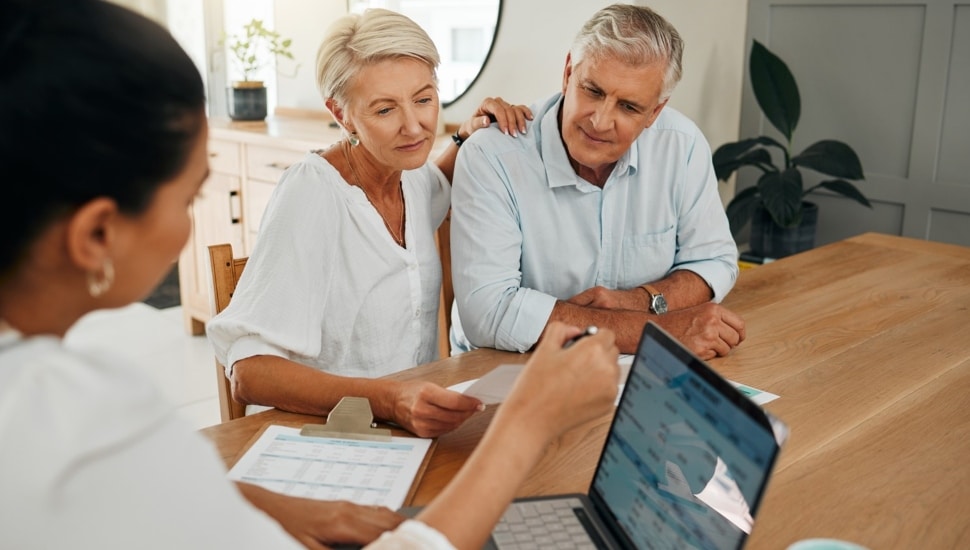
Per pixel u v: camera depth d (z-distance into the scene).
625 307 1.69
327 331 1.54
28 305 0.62
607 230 1.81
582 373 0.82
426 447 1.19
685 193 1.84
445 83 3.43
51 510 0.55
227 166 3.55
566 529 0.96
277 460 1.15
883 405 1.34
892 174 3.28
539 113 1.79
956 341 1.62
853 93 3.31
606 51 1.53
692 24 3.12
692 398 0.87
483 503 0.75
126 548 0.57
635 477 0.94
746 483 0.75
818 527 1.01
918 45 3.12
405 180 1.64
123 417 0.59
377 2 3.54
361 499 1.06
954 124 3.09
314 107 3.98
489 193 1.72
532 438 0.79
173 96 0.62
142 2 4.41
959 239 3.16
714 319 1.53
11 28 0.56
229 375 1.39
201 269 3.76
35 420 0.56
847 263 2.16
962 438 1.24
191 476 0.61
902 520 1.03
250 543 0.63
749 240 3.53
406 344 1.63
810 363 1.51
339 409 1.23
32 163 0.56
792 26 3.39
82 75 0.57
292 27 3.98
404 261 1.58
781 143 3.51
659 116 1.85
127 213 0.61
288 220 1.45
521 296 1.61
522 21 3.13
